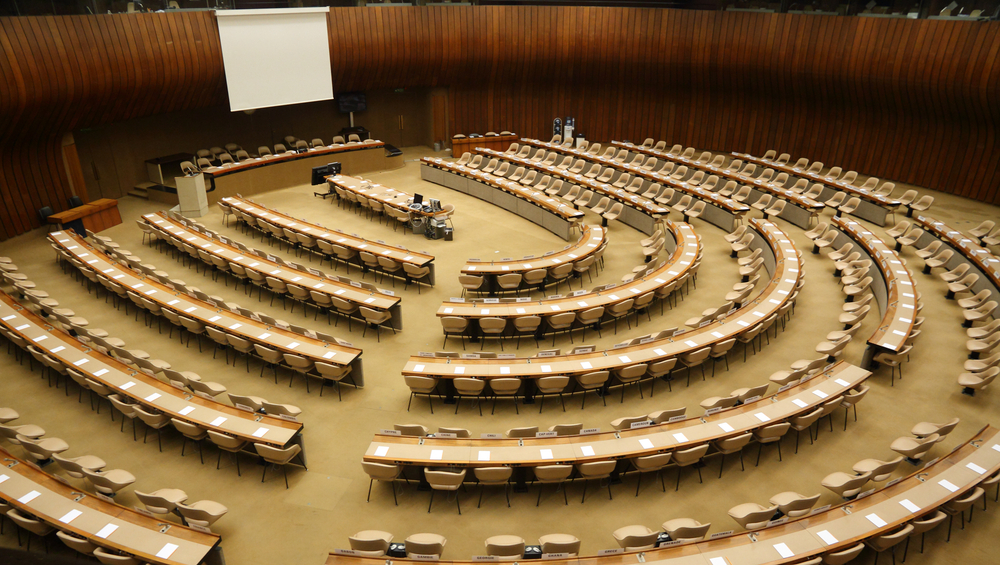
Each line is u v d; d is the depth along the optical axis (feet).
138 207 61.87
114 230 55.77
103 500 22.98
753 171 67.21
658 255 51.13
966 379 32.24
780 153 75.15
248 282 45.88
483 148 74.38
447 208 55.11
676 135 81.25
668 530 23.07
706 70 74.59
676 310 42.93
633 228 58.23
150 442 30.04
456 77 77.82
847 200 58.13
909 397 33.24
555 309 37.83
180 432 30.30
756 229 51.83
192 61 57.98
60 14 48.49
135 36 53.16
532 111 83.15
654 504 26.63
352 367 33.50
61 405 32.55
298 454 28.55
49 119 51.37
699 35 72.69
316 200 63.98
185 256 50.62
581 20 75.61
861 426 31.14
